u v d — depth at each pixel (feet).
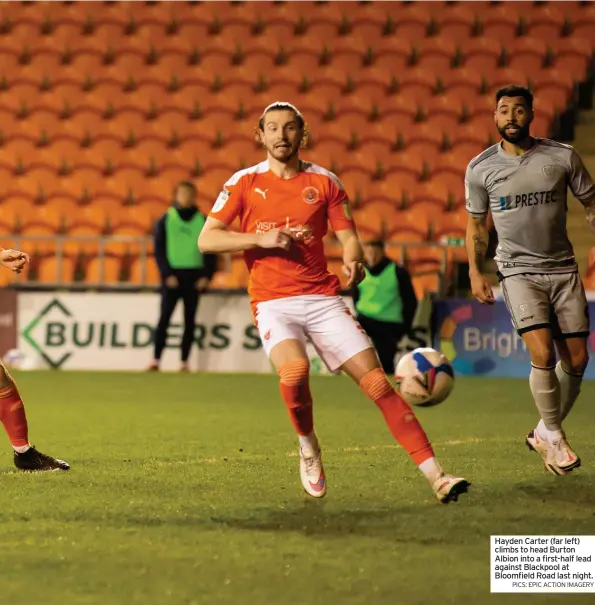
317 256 64.80
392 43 239.09
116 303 179.42
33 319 180.24
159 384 155.22
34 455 79.05
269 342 63.93
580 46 233.76
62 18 250.57
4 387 77.71
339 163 211.41
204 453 89.61
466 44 237.25
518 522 60.80
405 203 203.00
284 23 246.27
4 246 198.49
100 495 69.00
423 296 178.50
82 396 139.13
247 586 47.98
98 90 231.71
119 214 204.64
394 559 52.60
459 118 220.23
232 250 62.54
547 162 73.10
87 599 46.06
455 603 45.85
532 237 73.92
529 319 73.97
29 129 223.92
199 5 252.42
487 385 155.02
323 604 45.50
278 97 228.84
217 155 216.54
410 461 83.56
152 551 54.13
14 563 51.78
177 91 231.71
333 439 98.58
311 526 59.72
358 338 63.62
